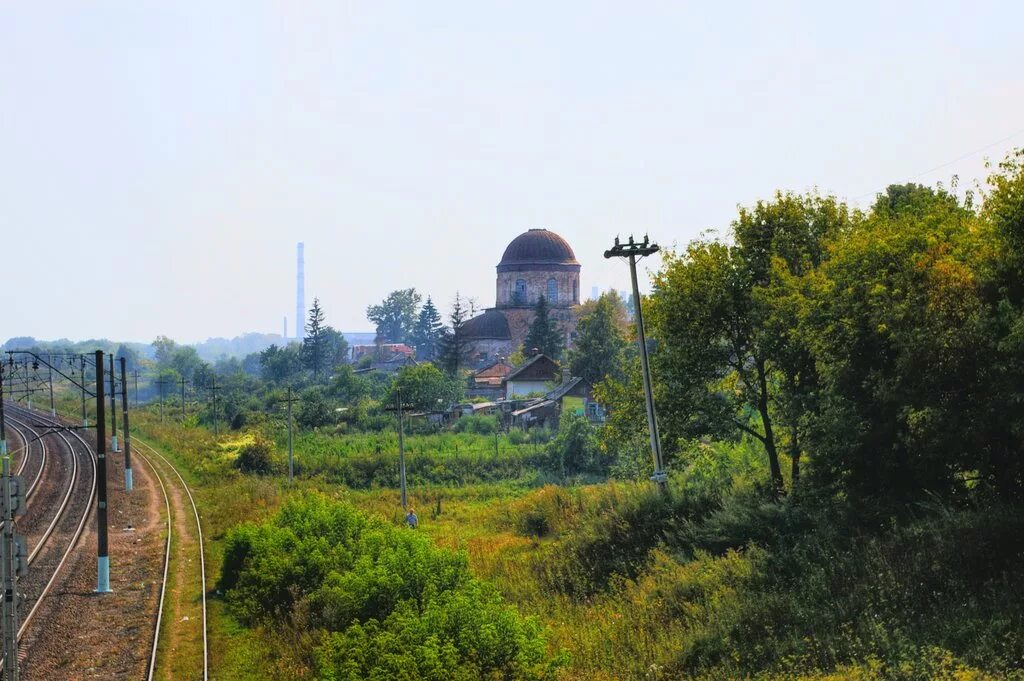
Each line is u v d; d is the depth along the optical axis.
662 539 34.19
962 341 24.67
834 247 30.91
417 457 76.19
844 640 20.92
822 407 30.77
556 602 31.31
